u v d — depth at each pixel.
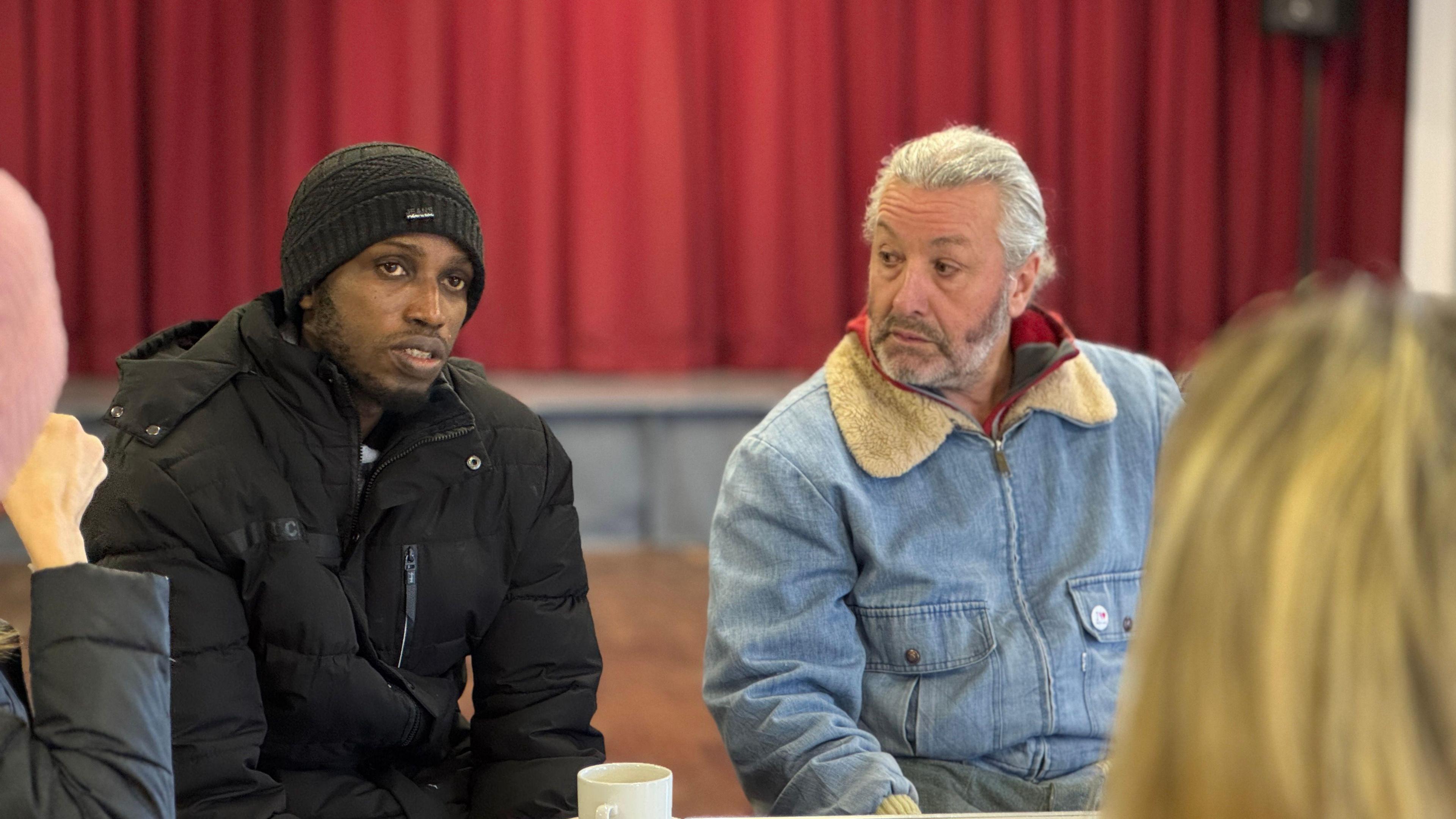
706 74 6.32
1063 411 1.73
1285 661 0.40
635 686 3.57
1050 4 6.45
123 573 1.03
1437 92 6.57
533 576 1.57
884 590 1.67
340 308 1.42
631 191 6.27
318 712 1.40
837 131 6.39
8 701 1.04
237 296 5.98
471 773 1.56
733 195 6.36
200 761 1.32
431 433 1.48
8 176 0.94
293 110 5.96
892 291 1.69
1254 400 0.43
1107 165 6.53
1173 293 6.71
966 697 1.64
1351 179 6.81
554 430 5.30
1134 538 1.76
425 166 1.43
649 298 6.30
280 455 1.42
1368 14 6.70
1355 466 0.41
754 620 1.63
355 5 5.95
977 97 6.51
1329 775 0.39
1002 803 1.62
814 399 1.73
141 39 5.87
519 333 6.26
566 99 6.20
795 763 1.54
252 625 1.40
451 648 1.53
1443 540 0.39
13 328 0.91
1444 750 0.39
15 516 1.03
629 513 5.36
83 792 0.97
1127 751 0.44
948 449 1.70
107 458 1.40
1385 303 0.44
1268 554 0.41
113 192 5.81
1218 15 6.66
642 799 1.08
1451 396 0.41
